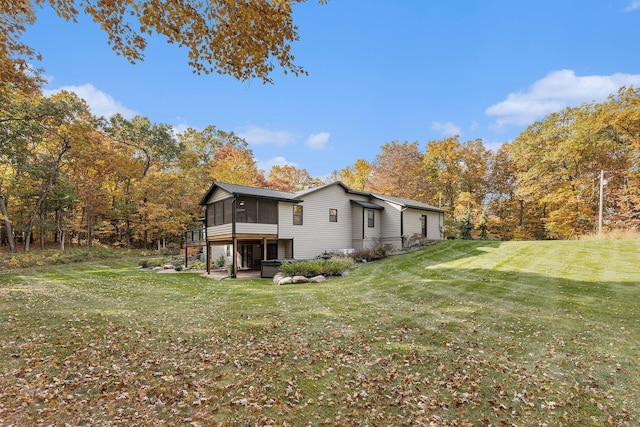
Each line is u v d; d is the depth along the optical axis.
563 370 4.28
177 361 4.77
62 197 24.53
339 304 8.11
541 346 5.06
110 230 29.75
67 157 24.39
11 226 25.34
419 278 11.06
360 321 6.60
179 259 23.16
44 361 4.70
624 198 20.80
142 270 18.47
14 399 3.62
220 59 4.52
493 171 32.75
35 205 24.86
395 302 8.06
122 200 28.72
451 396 3.74
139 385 4.04
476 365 4.49
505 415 3.35
